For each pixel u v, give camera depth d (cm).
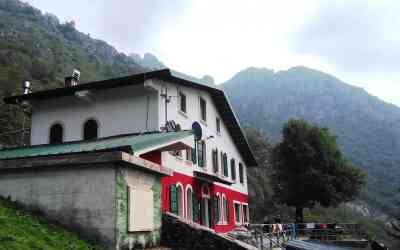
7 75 5000
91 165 930
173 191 1853
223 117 2844
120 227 898
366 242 2542
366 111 16462
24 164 966
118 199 903
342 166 3603
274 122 15662
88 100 1914
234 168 3064
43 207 945
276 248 1998
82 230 901
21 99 2022
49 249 707
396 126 14900
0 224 739
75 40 11325
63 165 943
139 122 1817
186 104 2150
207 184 2384
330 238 2755
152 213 1069
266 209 5153
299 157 3600
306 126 3741
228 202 2809
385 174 10781
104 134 1872
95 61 9438
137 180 1005
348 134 14312
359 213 6919
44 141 2012
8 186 989
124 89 1869
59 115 2012
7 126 3638
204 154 2375
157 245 1090
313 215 5397
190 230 1146
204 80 2280
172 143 1382
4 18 9494
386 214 7038
